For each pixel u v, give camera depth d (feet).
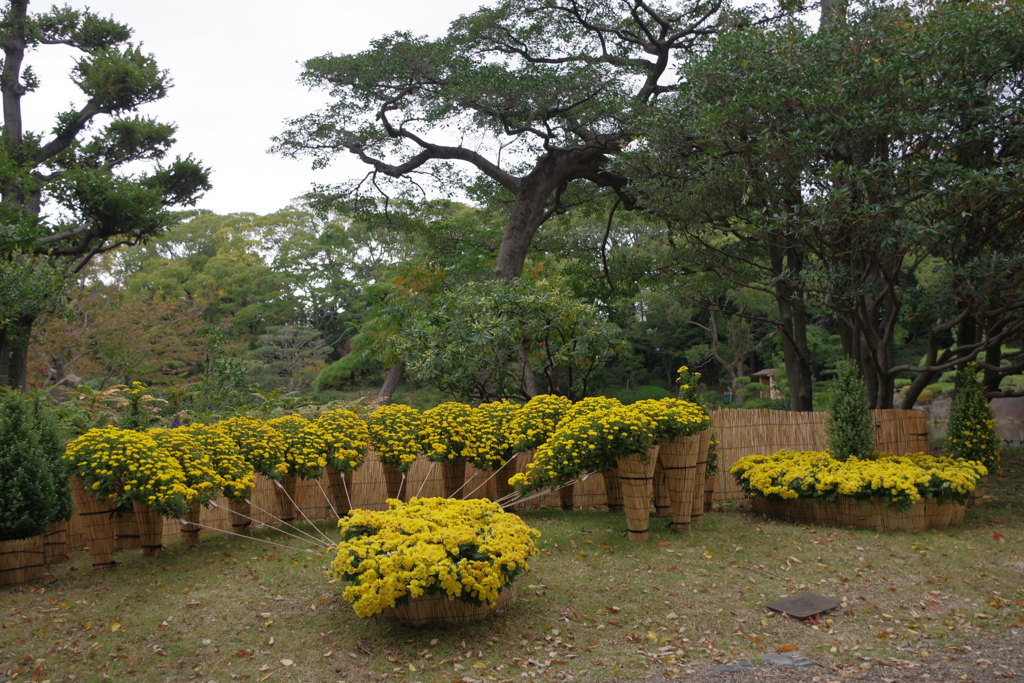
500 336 34.35
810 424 31.12
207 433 22.30
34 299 40.91
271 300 121.90
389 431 25.23
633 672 13.37
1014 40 28.48
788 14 39.06
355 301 118.83
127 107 64.44
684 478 22.63
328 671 13.28
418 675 13.12
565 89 42.32
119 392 30.91
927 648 14.51
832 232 29.58
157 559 20.39
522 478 21.15
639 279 53.57
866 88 29.71
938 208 28.25
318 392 80.38
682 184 35.06
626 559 19.94
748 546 21.47
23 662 13.60
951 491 23.48
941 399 77.00
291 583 17.79
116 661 13.65
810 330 103.09
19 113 59.72
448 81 44.47
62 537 20.57
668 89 47.42
